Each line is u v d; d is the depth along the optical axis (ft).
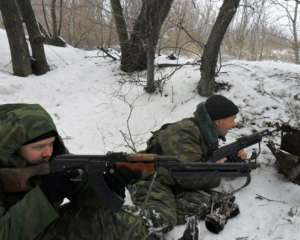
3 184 5.64
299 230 9.42
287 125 11.27
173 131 9.75
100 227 6.68
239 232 9.39
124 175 6.02
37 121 5.63
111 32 26.40
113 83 18.57
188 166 6.23
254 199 10.73
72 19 35.58
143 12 17.61
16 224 5.30
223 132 10.27
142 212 8.27
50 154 5.86
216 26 15.07
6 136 5.55
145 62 19.62
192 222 8.56
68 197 6.59
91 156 5.87
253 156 10.47
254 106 15.10
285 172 11.00
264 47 34.30
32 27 20.48
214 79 16.05
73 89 18.78
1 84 18.69
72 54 23.75
